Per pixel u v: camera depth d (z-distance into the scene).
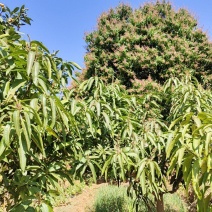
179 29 8.59
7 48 1.29
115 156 1.75
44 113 1.21
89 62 8.43
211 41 8.33
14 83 1.29
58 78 1.41
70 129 1.71
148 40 8.34
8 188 1.45
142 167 1.70
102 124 2.11
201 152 1.20
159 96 2.54
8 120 1.28
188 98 2.08
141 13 9.24
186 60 7.88
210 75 7.92
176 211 4.36
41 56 1.31
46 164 1.66
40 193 1.31
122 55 8.15
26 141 1.07
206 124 1.24
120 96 2.33
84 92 2.15
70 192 5.78
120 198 4.94
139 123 2.27
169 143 1.50
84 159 1.75
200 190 1.22
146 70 8.07
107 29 8.88
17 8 2.01
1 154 1.15
